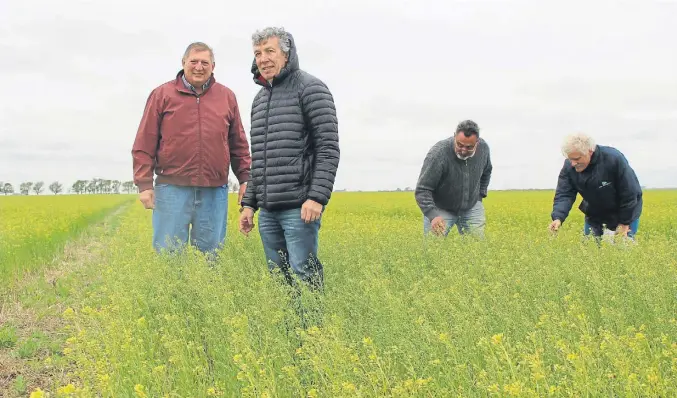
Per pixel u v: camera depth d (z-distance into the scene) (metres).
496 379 3.33
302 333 3.80
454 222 8.66
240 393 3.78
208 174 7.23
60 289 8.50
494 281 5.45
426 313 4.42
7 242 12.05
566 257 6.45
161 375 3.80
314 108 5.35
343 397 3.14
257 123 5.56
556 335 3.75
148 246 8.63
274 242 5.77
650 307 4.50
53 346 5.72
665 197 37.44
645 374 3.17
